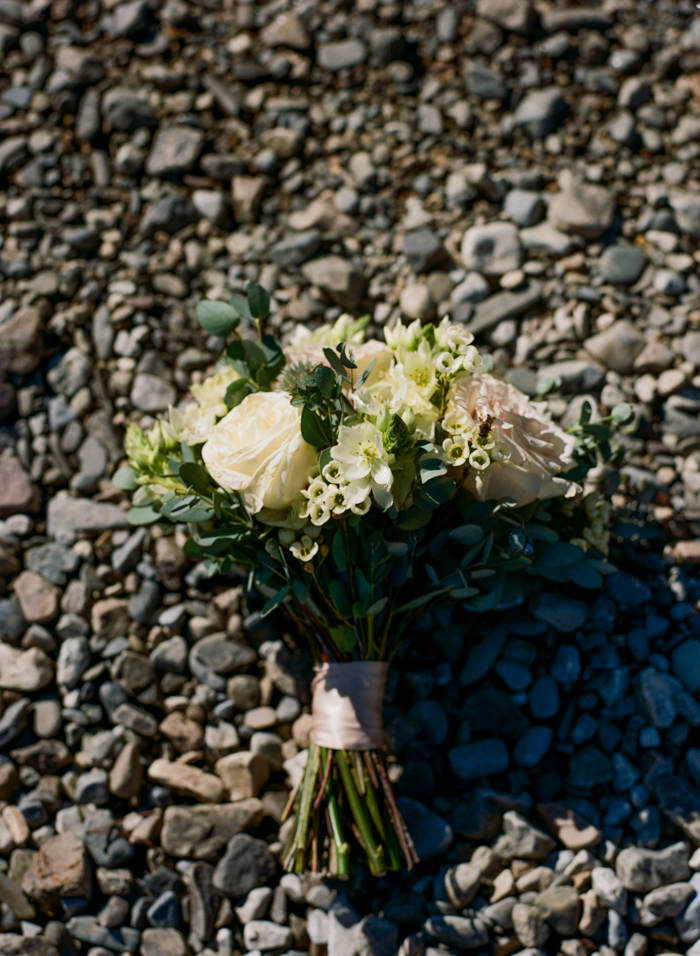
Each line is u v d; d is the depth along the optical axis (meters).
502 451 1.17
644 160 1.93
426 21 2.06
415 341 1.29
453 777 1.49
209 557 1.39
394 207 1.88
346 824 1.40
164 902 1.40
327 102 2.00
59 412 1.74
